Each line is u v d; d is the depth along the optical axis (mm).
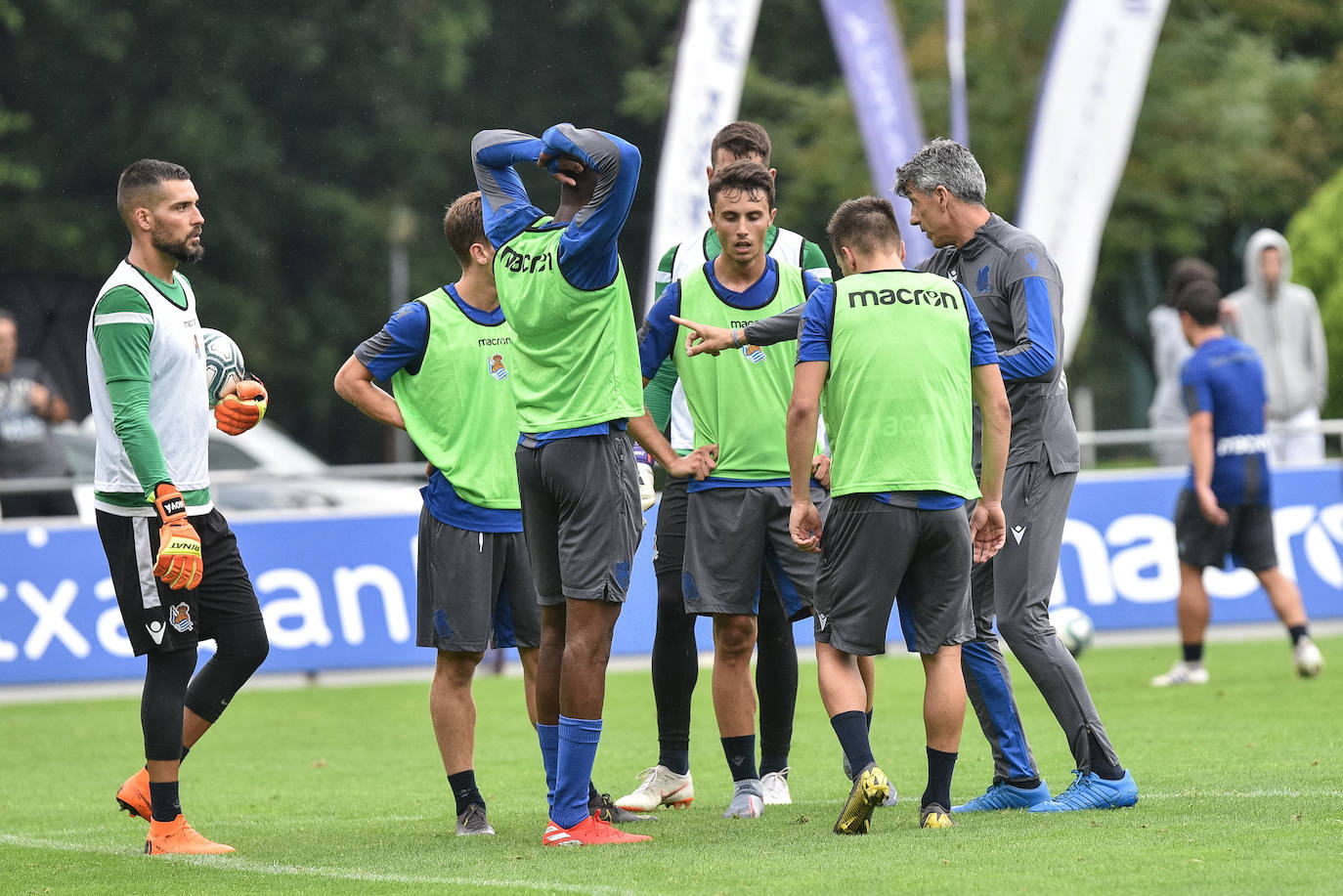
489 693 40562
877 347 19328
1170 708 32688
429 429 21531
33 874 19156
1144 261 111812
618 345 19688
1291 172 107562
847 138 104688
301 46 106188
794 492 19859
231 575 20828
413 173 110500
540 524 20188
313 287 109938
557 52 114188
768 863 17891
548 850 19500
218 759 31094
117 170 104562
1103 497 44781
